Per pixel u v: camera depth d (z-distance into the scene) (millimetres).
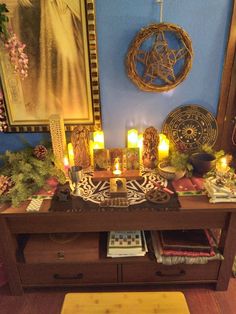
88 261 1464
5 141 1694
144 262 1467
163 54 1459
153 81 1529
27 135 1682
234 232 1371
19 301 1528
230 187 1340
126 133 1692
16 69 1435
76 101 1575
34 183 1447
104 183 1492
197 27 1417
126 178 1525
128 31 1424
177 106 1620
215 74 1529
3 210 1286
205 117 1636
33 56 1459
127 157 1546
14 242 1455
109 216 1320
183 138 1689
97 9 1373
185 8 1373
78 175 1389
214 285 1576
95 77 1509
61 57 1465
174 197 1356
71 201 1338
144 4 1364
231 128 1654
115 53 1478
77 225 1351
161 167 1569
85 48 1440
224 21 1400
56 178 1511
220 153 1577
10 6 1348
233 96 1565
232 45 1438
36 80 1518
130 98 1597
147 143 1606
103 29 1419
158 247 1478
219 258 1430
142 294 1201
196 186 1446
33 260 1452
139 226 1360
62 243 1470
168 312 1127
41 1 1346
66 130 1656
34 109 1596
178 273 1510
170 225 1362
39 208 1292
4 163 1609
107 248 1493
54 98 1567
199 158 1580
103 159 1543
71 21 1385
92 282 1543
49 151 1571
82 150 1620
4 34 1318
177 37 1434
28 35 1410
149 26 1371
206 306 1479
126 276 1522
